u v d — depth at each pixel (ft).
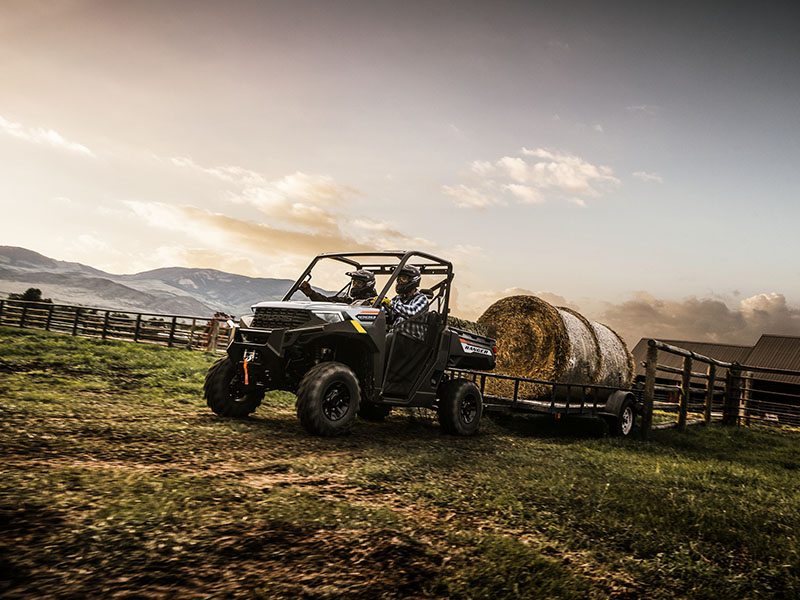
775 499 14.29
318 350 19.22
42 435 12.58
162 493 8.99
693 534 10.42
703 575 8.27
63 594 5.57
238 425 17.39
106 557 6.48
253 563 6.88
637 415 29.81
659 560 8.77
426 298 21.59
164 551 6.87
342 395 17.80
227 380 19.29
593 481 14.32
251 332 18.67
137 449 12.51
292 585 6.41
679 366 123.65
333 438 17.19
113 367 31.09
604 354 29.73
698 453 23.68
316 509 9.18
